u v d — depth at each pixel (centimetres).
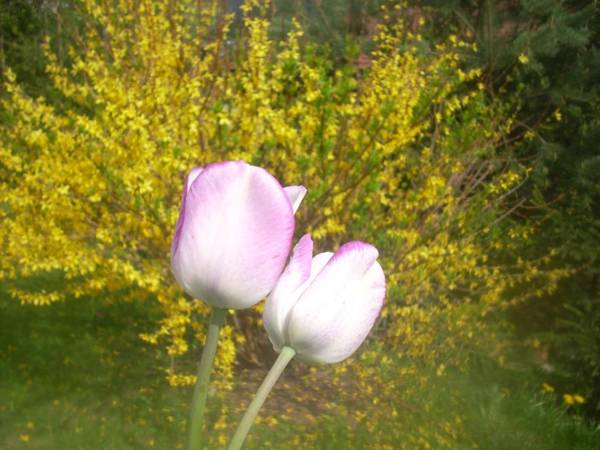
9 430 453
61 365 542
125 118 458
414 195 511
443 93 511
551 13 656
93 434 450
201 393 83
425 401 529
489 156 627
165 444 448
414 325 565
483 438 496
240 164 80
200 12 554
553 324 619
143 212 448
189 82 496
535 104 682
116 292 648
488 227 557
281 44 502
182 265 82
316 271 90
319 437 467
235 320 540
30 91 870
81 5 547
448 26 718
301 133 494
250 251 80
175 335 475
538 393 575
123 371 543
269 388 85
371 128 451
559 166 653
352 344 85
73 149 487
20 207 501
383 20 681
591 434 522
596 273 576
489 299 564
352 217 505
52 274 719
